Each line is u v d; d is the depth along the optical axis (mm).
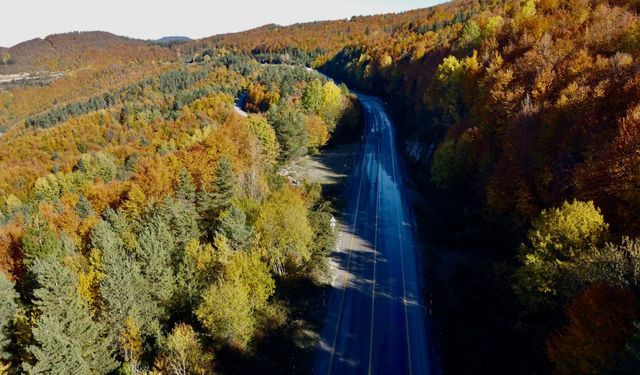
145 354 37062
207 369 35000
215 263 45000
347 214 70375
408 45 156875
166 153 107062
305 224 50250
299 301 46625
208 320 38031
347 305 46188
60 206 78812
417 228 63188
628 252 29375
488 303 41094
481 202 60188
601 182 38406
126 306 37781
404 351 39312
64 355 30688
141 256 42812
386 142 110250
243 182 68625
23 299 47656
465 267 48656
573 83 52094
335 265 54406
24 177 131875
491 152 60094
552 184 45781
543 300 34375
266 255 48656
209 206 64688
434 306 44719
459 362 36344
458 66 81438
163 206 57500
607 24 64125
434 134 88562
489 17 109312
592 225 34062
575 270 30984
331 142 115000
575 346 26062
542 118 50969
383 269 53094
